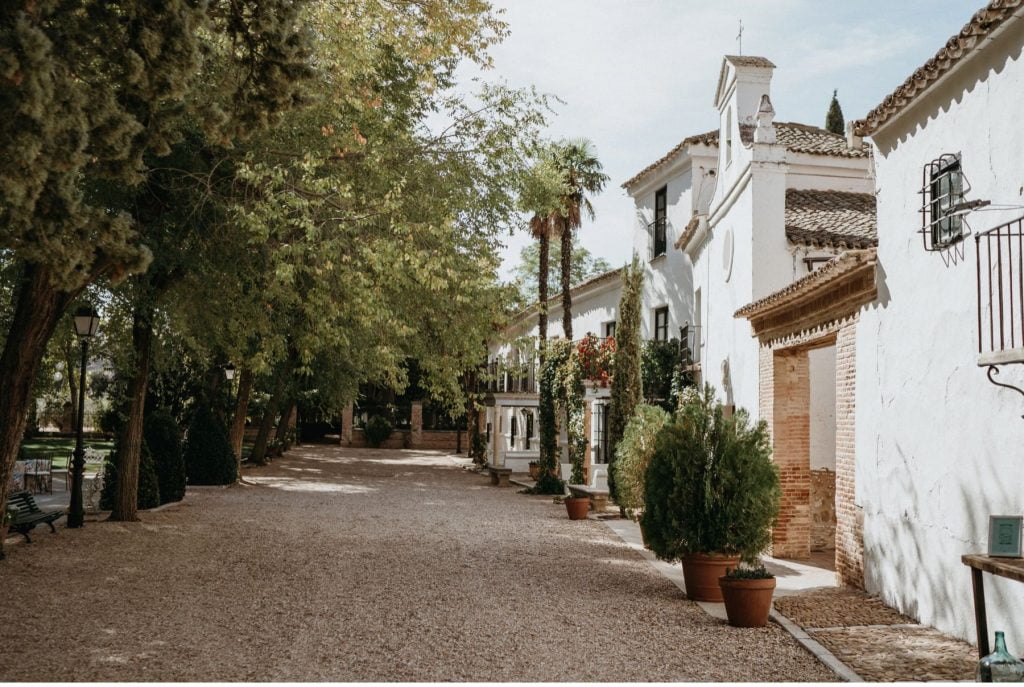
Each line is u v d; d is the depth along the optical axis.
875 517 9.41
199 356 15.45
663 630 8.00
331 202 12.12
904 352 8.72
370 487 24.30
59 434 43.06
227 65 9.66
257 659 6.75
